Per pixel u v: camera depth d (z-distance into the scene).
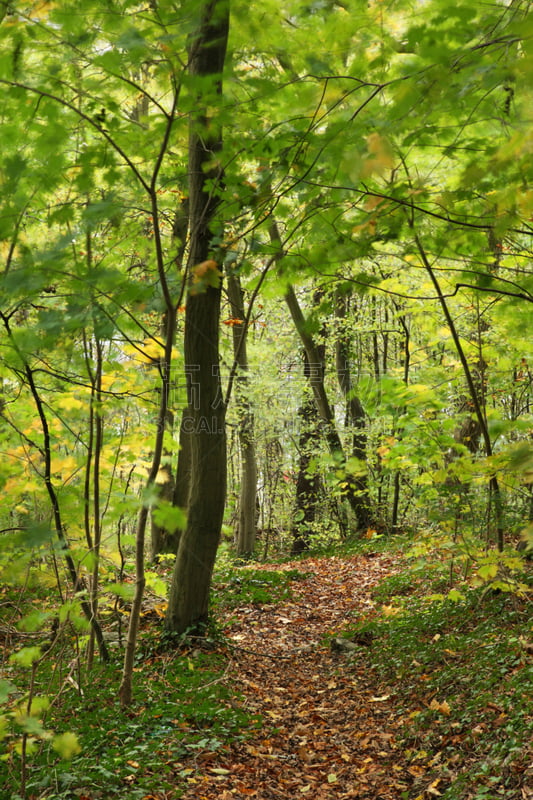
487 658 5.65
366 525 15.83
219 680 6.25
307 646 7.89
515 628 6.05
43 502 5.10
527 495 6.08
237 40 4.07
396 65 3.55
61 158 3.73
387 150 2.50
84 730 4.89
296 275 4.29
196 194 5.46
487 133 3.54
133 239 5.19
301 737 5.36
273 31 3.69
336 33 3.38
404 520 15.53
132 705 5.43
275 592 10.56
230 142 4.07
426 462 6.23
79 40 3.40
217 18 3.61
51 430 5.62
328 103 3.58
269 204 4.19
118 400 4.92
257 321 15.38
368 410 5.75
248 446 16.39
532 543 2.07
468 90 2.83
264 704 6.04
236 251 4.35
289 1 3.47
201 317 6.76
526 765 3.87
